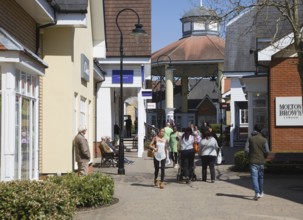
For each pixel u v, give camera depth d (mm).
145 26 29688
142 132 29797
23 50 10711
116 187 16469
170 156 23875
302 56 15680
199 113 74250
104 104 29359
